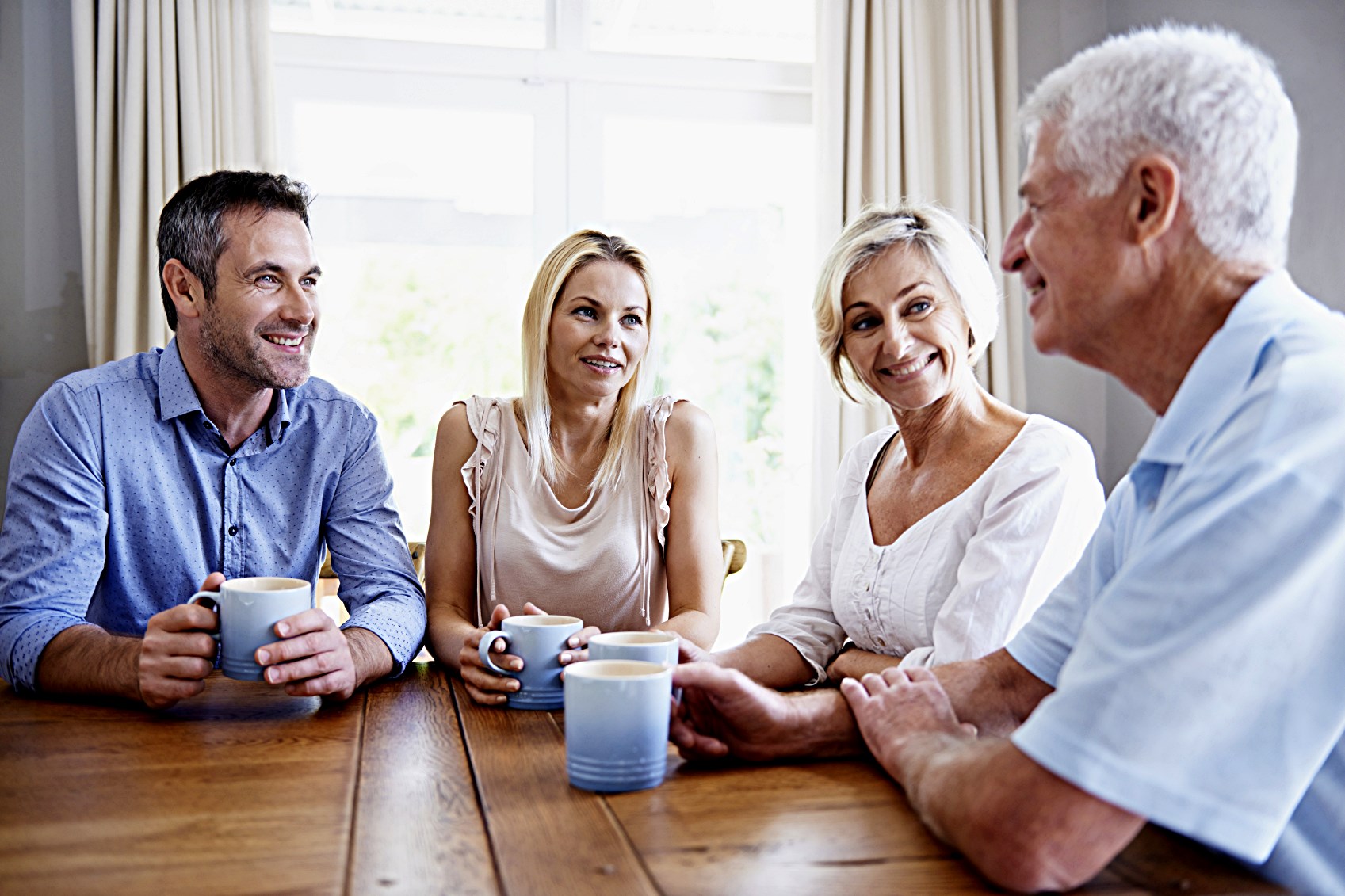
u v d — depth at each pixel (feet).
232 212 4.83
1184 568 2.29
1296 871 2.57
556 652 3.92
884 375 4.67
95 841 2.55
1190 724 2.22
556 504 5.65
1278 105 2.57
